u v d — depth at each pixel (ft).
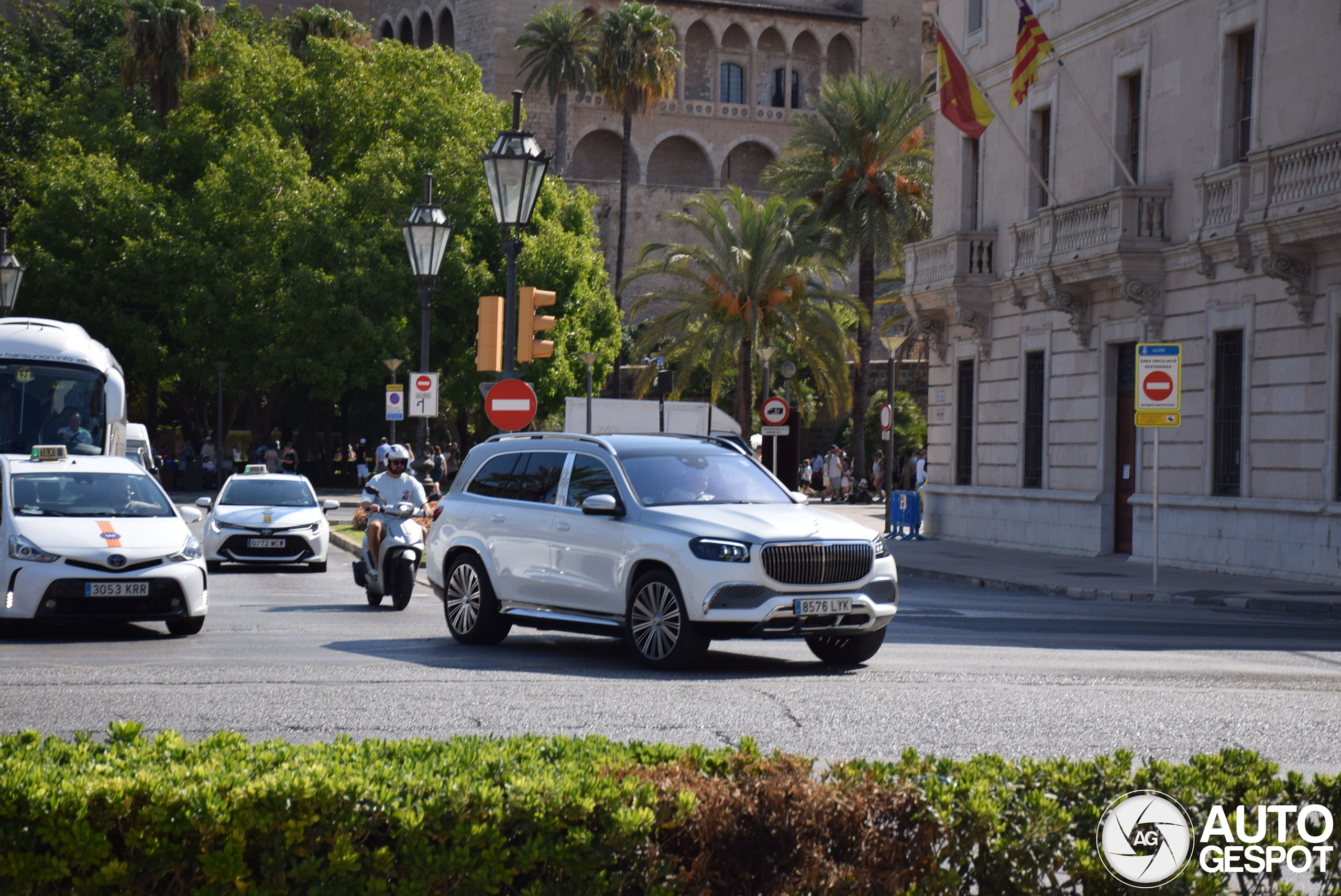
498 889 13.97
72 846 13.52
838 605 41.06
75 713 31.35
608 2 317.22
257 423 202.90
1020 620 61.11
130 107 200.85
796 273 168.25
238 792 13.98
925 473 168.14
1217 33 88.84
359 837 14.15
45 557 47.65
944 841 14.89
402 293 175.73
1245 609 68.90
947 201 123.85
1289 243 78.18
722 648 47.60
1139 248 92.27
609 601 42.70
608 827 14.28
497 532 46.75
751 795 14.94
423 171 179.83
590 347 191.62
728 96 331.77
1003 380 113.91
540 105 311.27
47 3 247.91
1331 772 26.35
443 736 28.89
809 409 222.48
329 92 186.91
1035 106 110.22
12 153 197.88
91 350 81.66
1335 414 76.95
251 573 85.81
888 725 31.04
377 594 63.21
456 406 191.01
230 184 174.19
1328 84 78.84
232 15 217.36
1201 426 88.69
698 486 44.29
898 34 341.41
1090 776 15.96
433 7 322.75
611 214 313.12
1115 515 99.14
